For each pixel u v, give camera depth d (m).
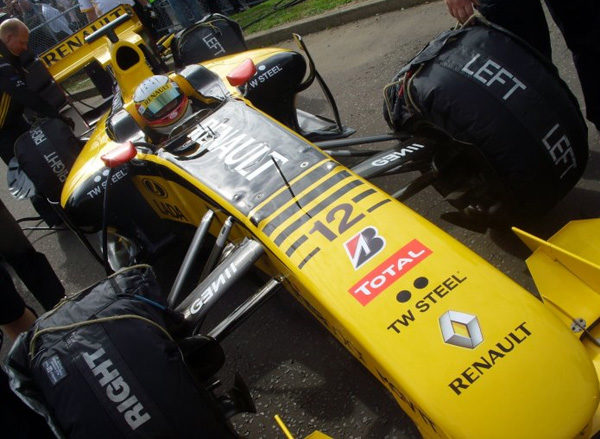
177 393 2.02
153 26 7.14
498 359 1.82
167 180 3.36
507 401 1.74
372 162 3.09
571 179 2.81
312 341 3.30
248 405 2.43
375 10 7.48
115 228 4.07
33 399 2.05
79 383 2.01
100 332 2.08
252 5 10.30
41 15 10.54
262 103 4.55
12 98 5.50
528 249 3.20
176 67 5.85
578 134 2.72
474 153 2.79
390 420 2.68
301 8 8.76
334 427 2.77
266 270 3.01
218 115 3.43
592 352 2.13
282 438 2.84
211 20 5.71
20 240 4.09
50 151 4.80
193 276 4.17
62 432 2.02
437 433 1.85
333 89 6.06
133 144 3.36
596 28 3.21
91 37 5.38
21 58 5.34
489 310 1.95
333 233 2.38
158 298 2.36
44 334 2.15
